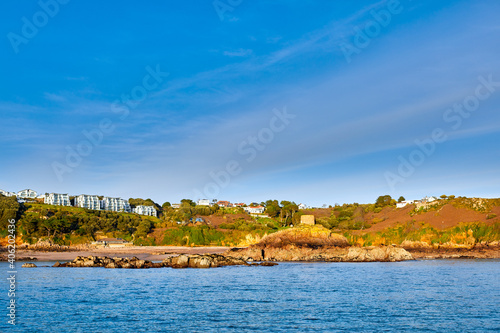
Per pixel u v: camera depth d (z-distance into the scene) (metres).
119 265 112.31
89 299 57.97
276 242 161.38
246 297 60.50
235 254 151.62
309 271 104.94
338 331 40.03
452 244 164.50
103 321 43.97
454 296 60.97
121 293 63.91
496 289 68.19
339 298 59.59
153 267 114.69
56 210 198.38
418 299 58.44
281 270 108.50
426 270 105.12
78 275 91.50
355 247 150.25
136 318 45.50
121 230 197.50
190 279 84.88
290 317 46.22
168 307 52.12
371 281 81.06
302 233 164.88
